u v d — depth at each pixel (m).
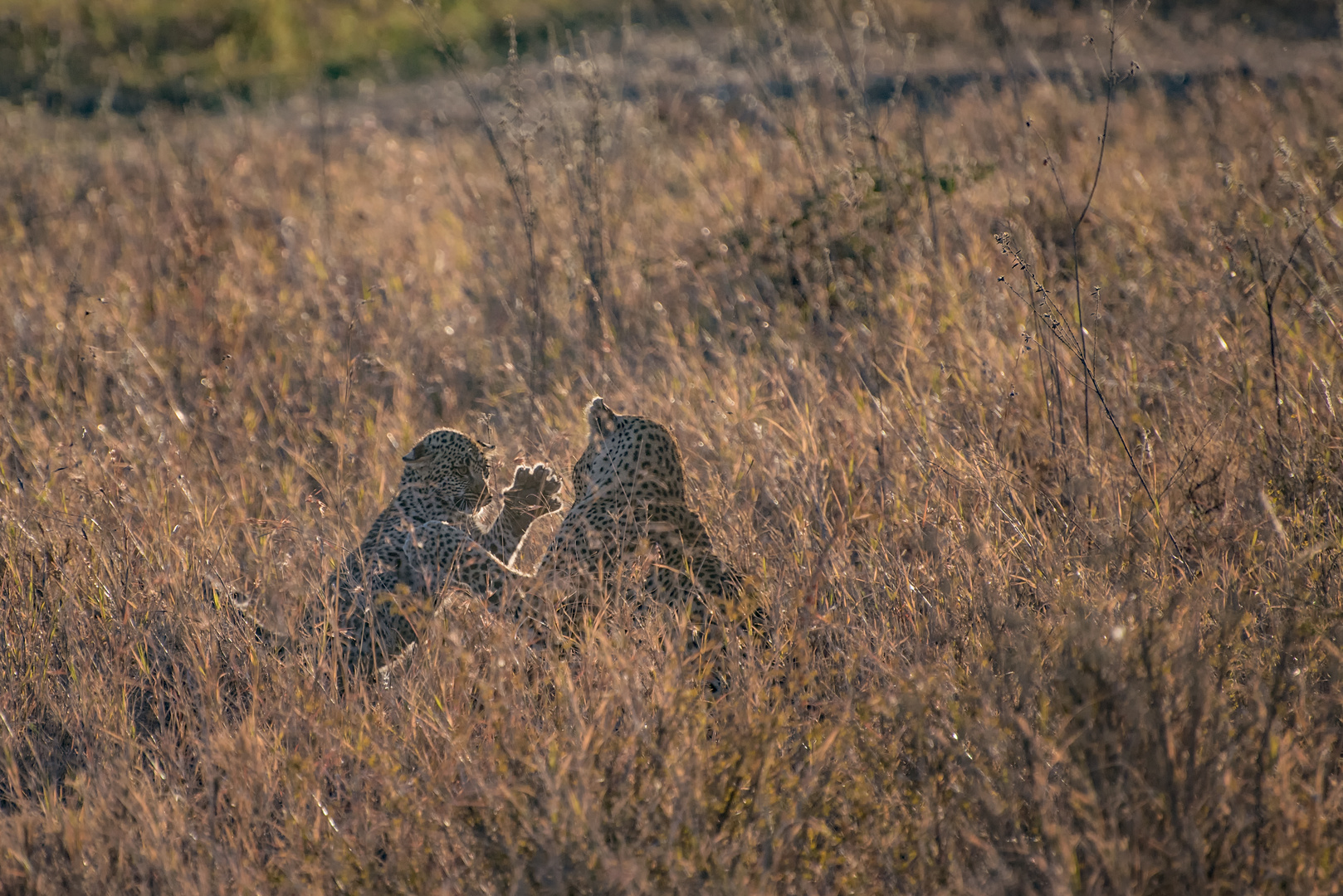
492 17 88.88
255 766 14.41
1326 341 23.58
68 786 15.91
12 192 42.28
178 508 22.48
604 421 18.77
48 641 18.19
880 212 31.12
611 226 33.91
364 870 12.67
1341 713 14.73
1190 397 22.73
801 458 22.56
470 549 17.95
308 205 42.06
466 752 14.27
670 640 15.43
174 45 81.88
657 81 58.50
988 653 15.71
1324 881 11.87
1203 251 27.84
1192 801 12.25
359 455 24.47
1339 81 42.19
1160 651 13.73
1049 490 20.86
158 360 29.52
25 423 26.27
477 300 33.19
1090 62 57.47
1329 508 19.08
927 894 12.28
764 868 12.13
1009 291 26.47
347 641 17.62
